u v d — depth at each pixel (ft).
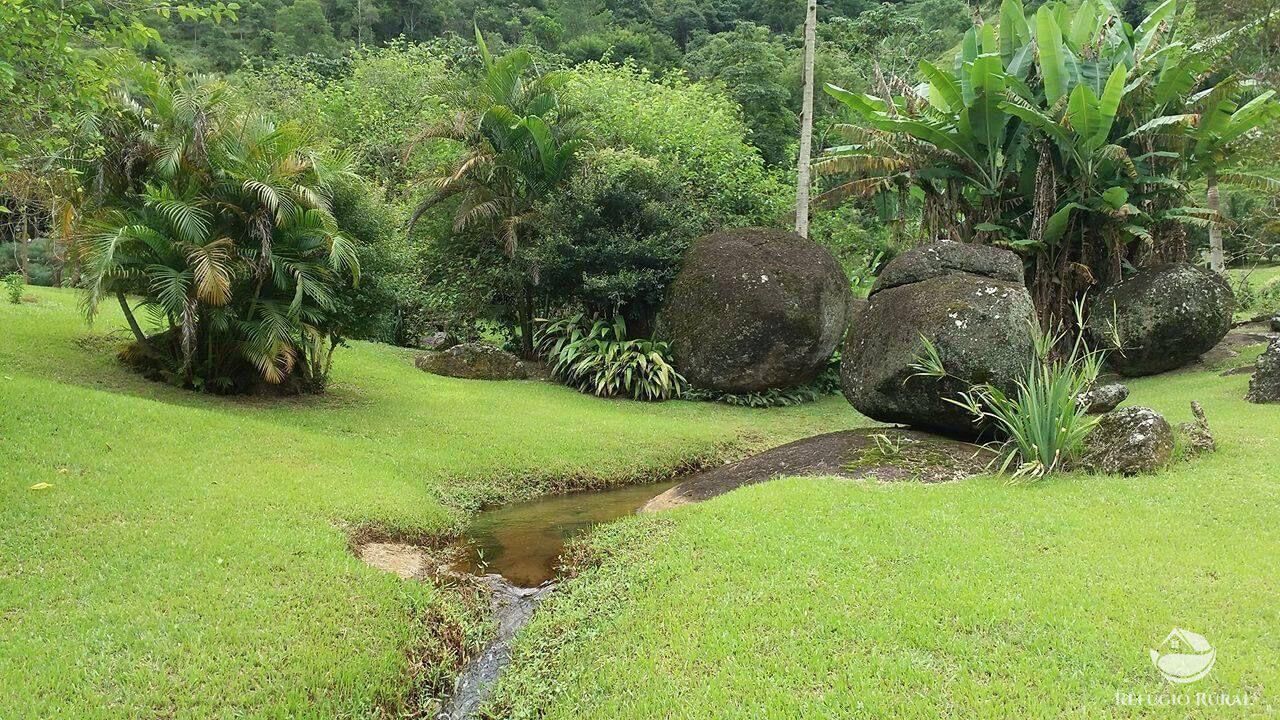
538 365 55.21
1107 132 44.86
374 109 82.23
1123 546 16.63
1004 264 28.07
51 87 24.47
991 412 24.99
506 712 14.12
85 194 33.65
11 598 15.03
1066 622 13.28
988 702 11.28
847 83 110.22
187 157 31.60
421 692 15.01
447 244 56.49
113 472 21.97
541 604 18.57
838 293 48.80
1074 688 11.53
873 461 24.88
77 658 13.28
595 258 49.78
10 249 73.31
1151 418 22.85
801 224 55.57
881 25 119.75
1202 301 45.52
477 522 25.64
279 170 32.68
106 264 28.78
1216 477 21.04
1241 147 54.54
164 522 19.21
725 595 15.89
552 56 105.40
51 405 25.45
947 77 48.60
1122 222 48.21
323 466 26.04
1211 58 48.60
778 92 104.63
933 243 29.04
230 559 17.61
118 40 26.00
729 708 11.91
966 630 13.44
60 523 18.37
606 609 17.02
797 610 14.79
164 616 14.89
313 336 34.94
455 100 55.57
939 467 23.97
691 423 41.14
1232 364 45.44
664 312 50.31
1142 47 51.44
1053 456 22.65
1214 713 10.71
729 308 47.24
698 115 71.67
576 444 33.76
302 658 14.24
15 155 27.09
